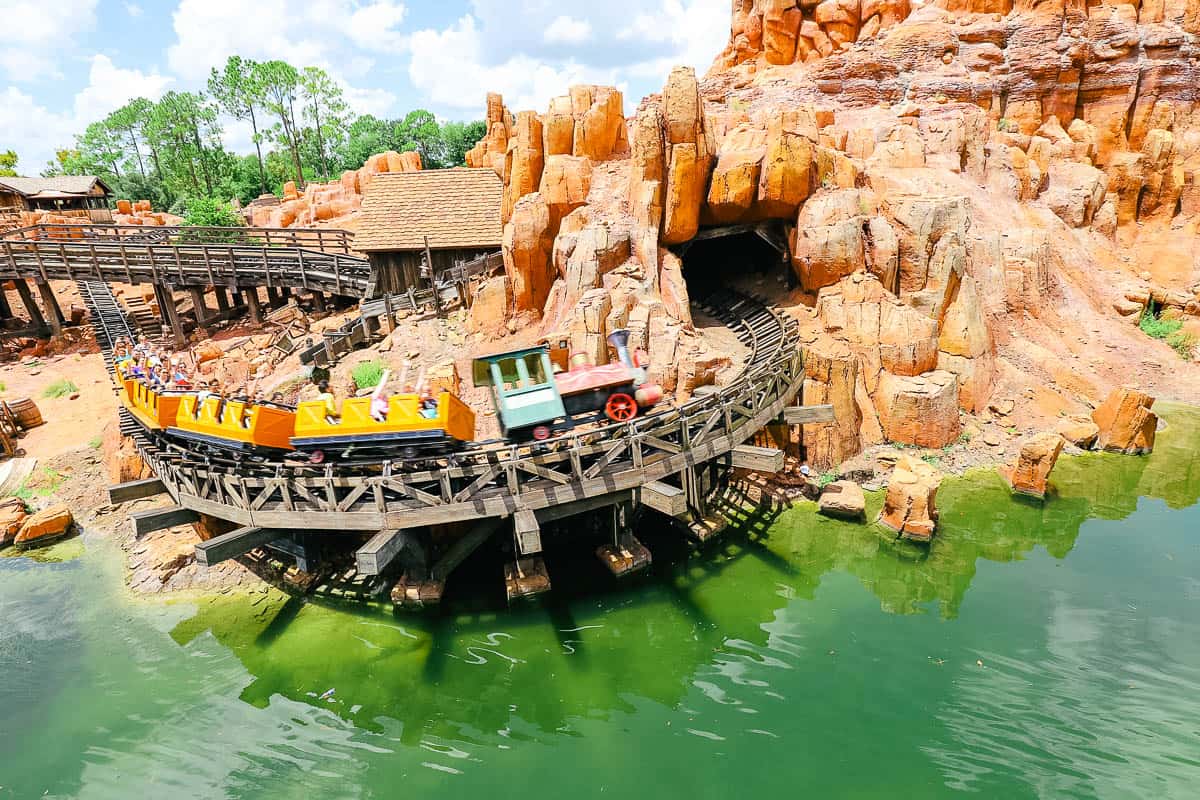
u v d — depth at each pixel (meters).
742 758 10.02
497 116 37.97
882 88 33.41
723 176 21.97
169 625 14.34
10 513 18.75
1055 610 13.03
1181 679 10.89
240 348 29.55
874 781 9.38
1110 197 33.19
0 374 29.64
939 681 11.30
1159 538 15.49
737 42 40.22
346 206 47.00
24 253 32.31
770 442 19.39
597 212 22.84
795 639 12.81
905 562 15.26
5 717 11.69
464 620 13.98
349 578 15.63
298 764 10.41
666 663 12.44
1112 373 24.38
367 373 22.59
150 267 31.80
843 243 21.66
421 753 10.55
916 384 20.19
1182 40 31.95
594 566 15.74
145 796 9.92
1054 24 32.34
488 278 26.55
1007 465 18.72
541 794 9.62
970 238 23.72
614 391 14.41
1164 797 8.68
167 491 17.06
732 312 26.19
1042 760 9.47
